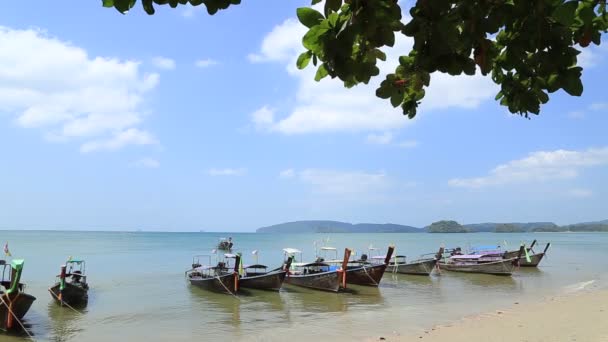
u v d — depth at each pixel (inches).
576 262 2126.0
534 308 925.8
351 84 135.1
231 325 863.1
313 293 1215.6
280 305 1059.9
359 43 121.3
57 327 852.0
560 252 2957.7
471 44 115.7
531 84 136.6
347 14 114.5
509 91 143.1
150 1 106.5
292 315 948.0
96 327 853.2
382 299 1131.9
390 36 112.0
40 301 1095.0
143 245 4170.8
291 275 1322.6
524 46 120.1
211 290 1250.6
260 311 994.1
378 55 127.5
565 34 115.0
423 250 3575.3
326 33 110.7
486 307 990.4
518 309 929.5
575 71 121.0
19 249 3415.4
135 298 1163.3
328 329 813.2
